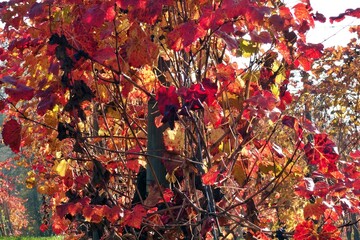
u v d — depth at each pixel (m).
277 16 3.55
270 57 3.91
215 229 3.94
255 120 4.02
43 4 3.43
